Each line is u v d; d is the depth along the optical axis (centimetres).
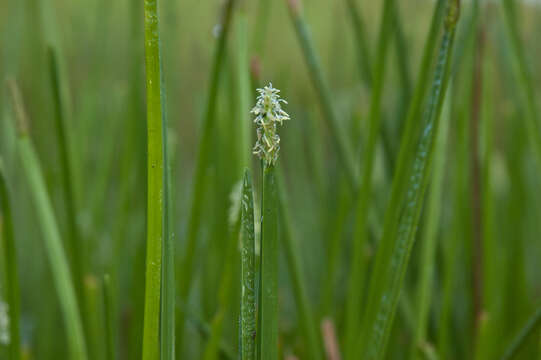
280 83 96
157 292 40
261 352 39
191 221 59
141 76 74
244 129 54
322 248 101
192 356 95
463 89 64
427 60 47
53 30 71
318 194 99
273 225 38
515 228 82
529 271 112
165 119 40
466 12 62
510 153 82
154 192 39
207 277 81
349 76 114
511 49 61
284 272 118
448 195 97
